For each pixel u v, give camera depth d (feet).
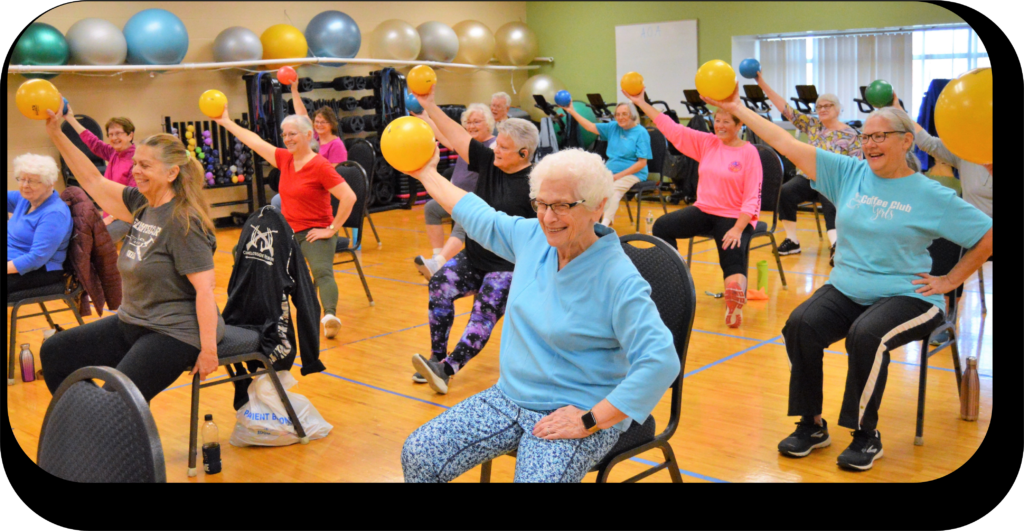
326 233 13.92
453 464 5.98
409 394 11.37
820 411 9.00
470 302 16.72
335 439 9.78
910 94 30.17
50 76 24.68
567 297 5.86
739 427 9.81
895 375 11.57
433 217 19.15
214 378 12.16
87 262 12.19
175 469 8.91
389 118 31.01
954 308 10.62
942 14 28.58
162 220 8.23
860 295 8.70
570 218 5.63
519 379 6.22
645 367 5.45
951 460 8.66
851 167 8.86
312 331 9.68
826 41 31.73
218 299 17.22
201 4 28.37
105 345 8.75
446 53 33.78
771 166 16.29
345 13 31.94
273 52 28.73
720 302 16.11
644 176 23.76
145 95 27.12
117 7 26.43
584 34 37.70
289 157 13.96
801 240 22.74
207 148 27.84
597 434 5.89
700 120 29.12
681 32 34.55
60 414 4.79
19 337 14.58
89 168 9.47
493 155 11.14
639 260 6.81
